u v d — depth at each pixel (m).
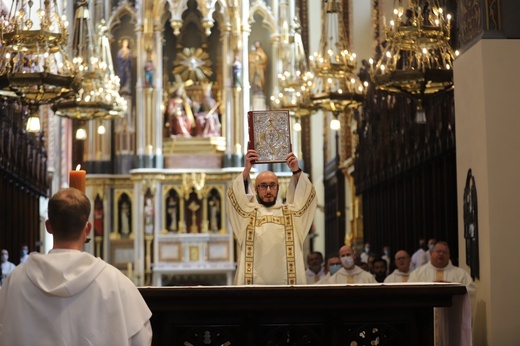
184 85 40.47
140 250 38.62
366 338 9.05
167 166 39.44
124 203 39.56
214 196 39.44
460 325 9.09
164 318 8.88
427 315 9.04
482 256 12.93
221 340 9.01
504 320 12.57
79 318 6.11
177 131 39.84
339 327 9.00
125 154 39.62
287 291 8.59
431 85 17.77
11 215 28.83
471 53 13.31
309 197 10.31
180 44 40.84
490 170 12.70
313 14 46.81
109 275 6.26
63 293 6.06
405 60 22.44
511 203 12.70
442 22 17.47
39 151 34.34
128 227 39.44
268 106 40.41
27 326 6.06
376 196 30.75
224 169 39.03
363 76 30.97
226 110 39.50
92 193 39.22
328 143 45.66
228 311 8.79
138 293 6.40
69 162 49.94
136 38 40.31
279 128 10.43
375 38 32.62
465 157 13.73
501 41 12.85
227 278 39.25
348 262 16.78
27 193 32.38
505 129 12.77
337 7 25.03
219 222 39.38
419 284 8.80
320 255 20.22
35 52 20.27
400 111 25.92
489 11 12.89
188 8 40.97
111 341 6.12
